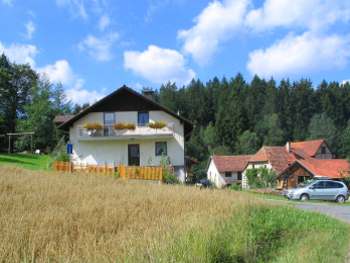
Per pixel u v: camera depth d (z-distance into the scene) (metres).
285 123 104.12
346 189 32.88
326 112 106.06
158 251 6.68
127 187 16.20
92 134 38.97
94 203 10.93
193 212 11.18
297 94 107.19
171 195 14.58
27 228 7.57
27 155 61.25
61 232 7.66
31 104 81.00
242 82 115.81
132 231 8.25
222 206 13.45
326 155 81.38
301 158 64.25
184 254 6.82
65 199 11.48
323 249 9.45
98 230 8.23
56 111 84.56
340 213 20.38
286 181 54.12
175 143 39.94
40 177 16.84
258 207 15.52
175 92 113.12
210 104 110.81
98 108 39.81
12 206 9.82
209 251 7.67
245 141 91.94
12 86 84.88
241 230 10.09
